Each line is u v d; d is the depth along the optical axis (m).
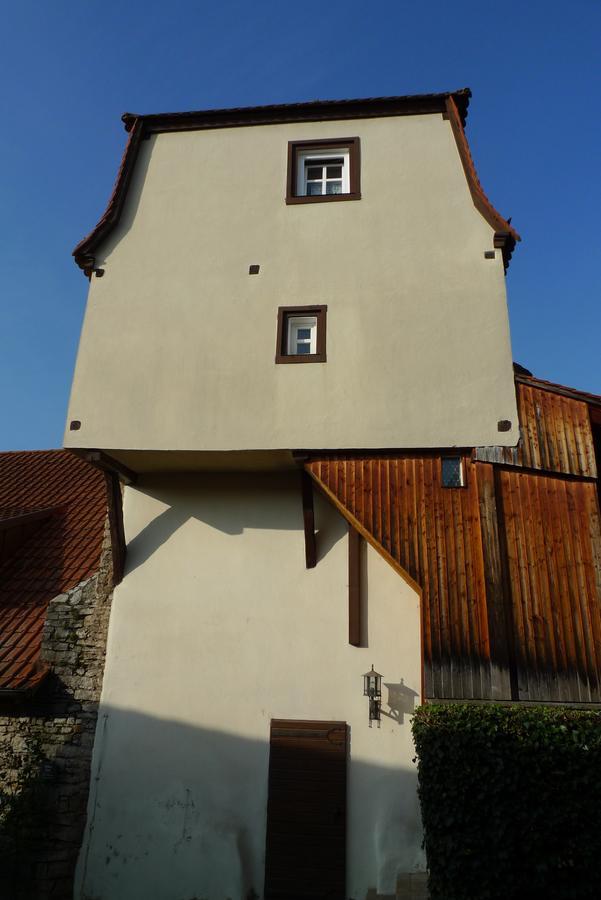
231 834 8.66
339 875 8.30
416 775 8.55
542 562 8.41
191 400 9.61
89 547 11.68
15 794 8.89
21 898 8.41
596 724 7.22
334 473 9.14
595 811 6.75
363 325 9.66
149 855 8.70
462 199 10.22
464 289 9.66
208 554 9.98
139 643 9.63
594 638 8.08
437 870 6.79
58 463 15.76
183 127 11.43
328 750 8.81
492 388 9.12
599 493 9.02
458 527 8.67
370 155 10.73
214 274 10.30
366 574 9.51
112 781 9.06
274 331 9.83
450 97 10.83
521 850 6.69
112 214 10.75
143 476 10.52
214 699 9.26
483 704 7.68
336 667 9.16
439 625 8.18
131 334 10.07
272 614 9.53
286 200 10.62
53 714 9.34
